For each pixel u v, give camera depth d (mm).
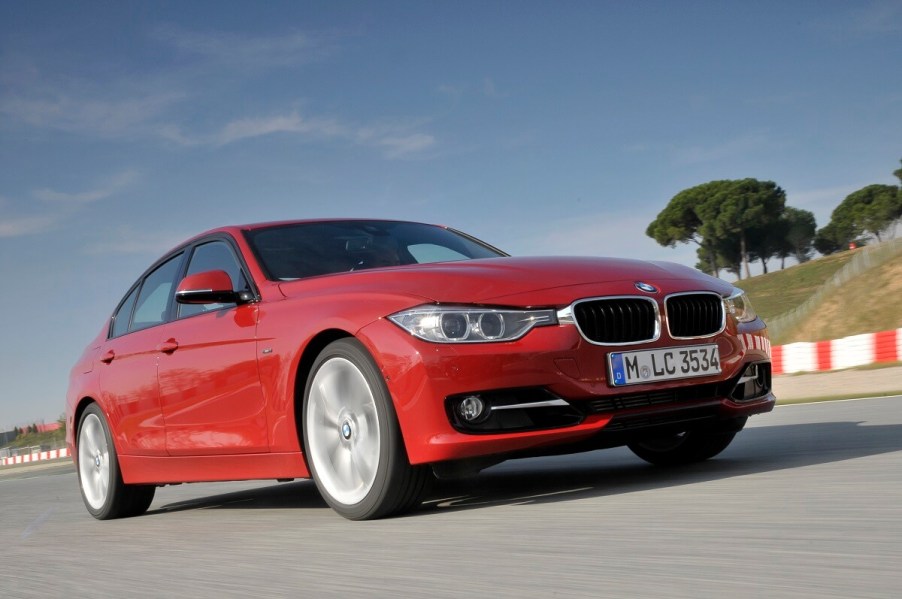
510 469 4867
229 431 3730
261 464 3627
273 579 2240
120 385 4469
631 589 1718
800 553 1882
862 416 5836
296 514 3678
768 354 3592
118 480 4609
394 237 4281
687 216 97750
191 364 3918
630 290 3188
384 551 2465
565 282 3154
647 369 3150
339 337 3299
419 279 3199
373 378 3068
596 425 3059
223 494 5664
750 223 92000
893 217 97000
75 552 3266
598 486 3467
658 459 4125
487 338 2973
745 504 2590
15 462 42469
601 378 3070
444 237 4480
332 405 3266
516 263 3361
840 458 3512
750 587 1641
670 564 1900
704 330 3332
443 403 2936
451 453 2924
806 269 79875
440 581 1987
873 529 2061
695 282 3396
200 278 3672
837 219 99500
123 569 2695
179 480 4191
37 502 6723
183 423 4012
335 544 2693
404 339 2998
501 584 1888
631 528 2389
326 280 3516
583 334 3066
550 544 2279
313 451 3338
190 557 2779
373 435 3100
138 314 4625
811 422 5801
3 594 2494
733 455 4102
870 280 31969
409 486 3070
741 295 3594
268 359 3490
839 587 1585
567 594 1731
